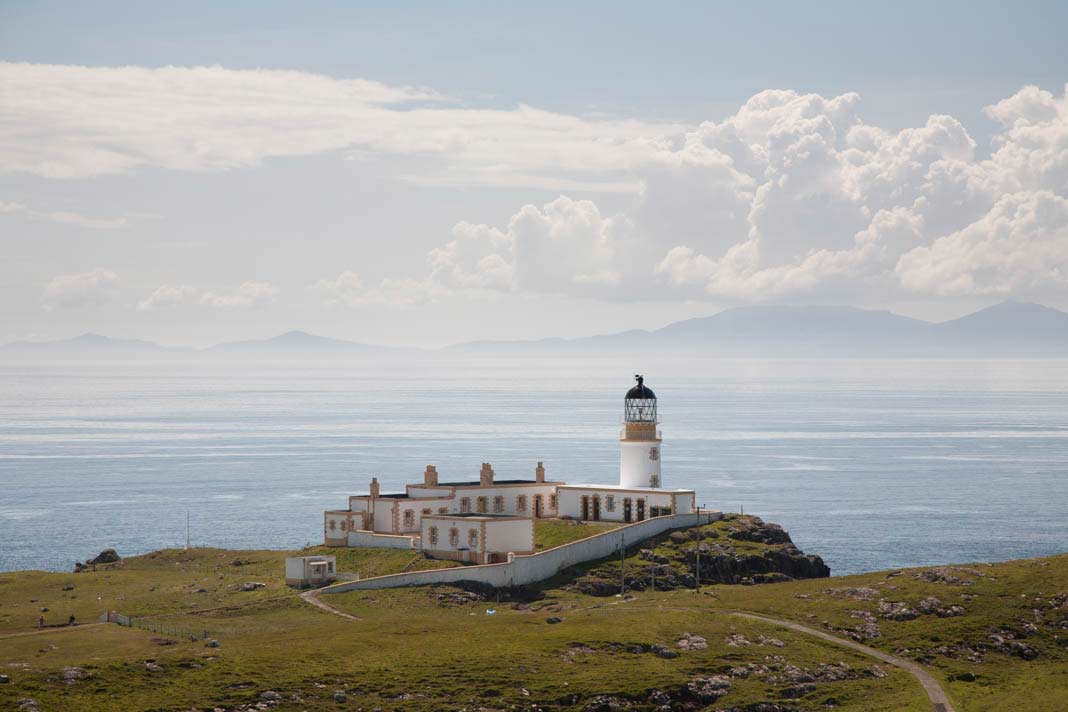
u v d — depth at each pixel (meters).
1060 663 141.75
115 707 116.00
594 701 124.25
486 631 145.50
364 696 123.44
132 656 130.12
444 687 125.94
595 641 140.88
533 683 127.75
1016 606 156.00
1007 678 136.62
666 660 136.50
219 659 131.00
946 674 137.62
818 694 130.12
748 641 143.50
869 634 149.00
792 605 159.88
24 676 121.06
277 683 124.50
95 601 169.38
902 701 128.00
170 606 165.12
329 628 147.75
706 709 125.25
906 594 161.25
